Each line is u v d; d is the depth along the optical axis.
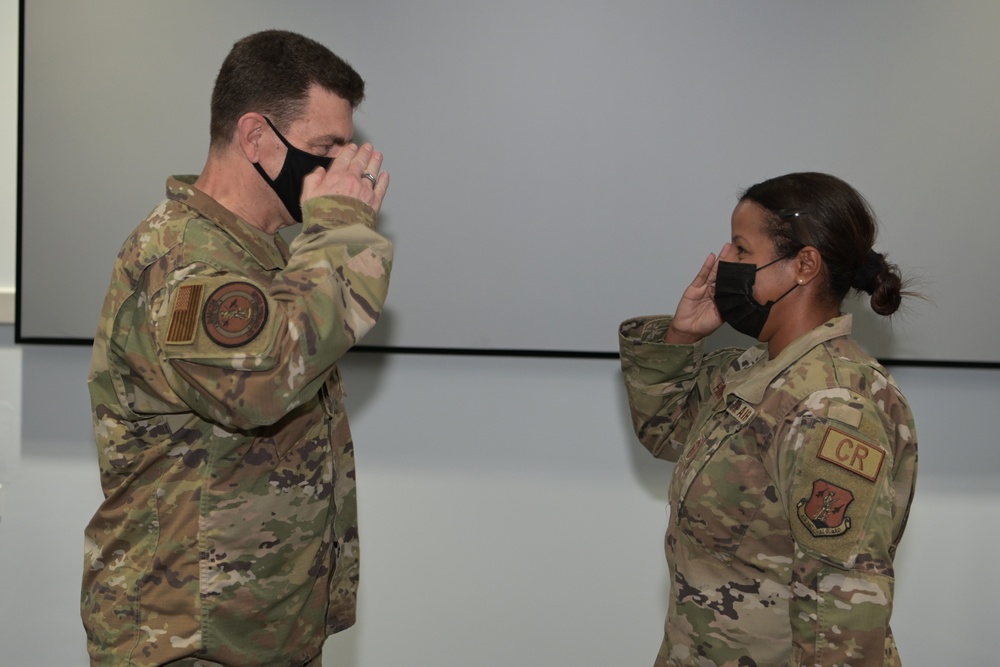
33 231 1.75
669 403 1.42
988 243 1.72
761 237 1.14
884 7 1.68
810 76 1.70
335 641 1.89
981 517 1.84
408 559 1.88
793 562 0.99
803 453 0.98
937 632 1.87
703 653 1.10
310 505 1.17
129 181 1.74
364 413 1.85
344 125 1.19
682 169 1.73
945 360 1.75
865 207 1.13
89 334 1.76
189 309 0.98
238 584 1.09
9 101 1.78
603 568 1.87
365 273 1.07
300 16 1.71
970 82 1.69
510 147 1.73
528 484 1.86
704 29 1.70
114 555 1.11
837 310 1.14
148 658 1.07
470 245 1.75
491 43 1.71
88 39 1.71
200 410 1.01
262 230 1.22
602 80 1.71
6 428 1.84
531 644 1.89
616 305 1.76
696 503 1.10
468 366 1.84
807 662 0.95
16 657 1.88
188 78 1.72
